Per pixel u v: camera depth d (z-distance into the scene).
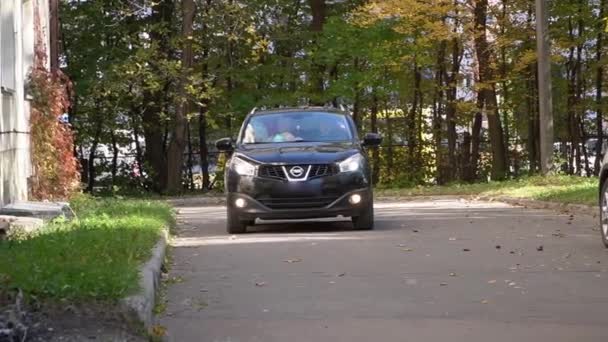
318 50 37.31
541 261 11.70
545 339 7.34
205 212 23.42
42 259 8.61
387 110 43.00
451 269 11.02
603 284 9.87
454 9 33.28
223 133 40.22
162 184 41.62
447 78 38.44
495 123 37.81
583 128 42.72
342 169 15.59
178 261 12.09
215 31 37.00
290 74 39.12
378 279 10.30
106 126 40.09
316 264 11.55
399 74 38.66
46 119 18.47
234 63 38.94
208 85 35.31
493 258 12.02
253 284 10.09
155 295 8.80
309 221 18.53
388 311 8.48
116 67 35.03
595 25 37.41
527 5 34.28
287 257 12.28
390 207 23.88
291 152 15.77
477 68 35.78
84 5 38.06
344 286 9.87
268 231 16.47
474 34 34.19
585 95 40.97
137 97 36.66
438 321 8.04
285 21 39.91
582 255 12.29
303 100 38.62
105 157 42.06
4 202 15.27
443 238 14.58
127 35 36.84
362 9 33.81
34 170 18.17
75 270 7.89
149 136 41.38
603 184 13.41
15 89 16.33
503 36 34.62
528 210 21.81
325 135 17.06
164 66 34.84
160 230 13.20
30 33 18.36
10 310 6.85
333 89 37.34
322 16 39.66
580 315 8.23
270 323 8.02
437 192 29.27
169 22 37.69
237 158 16.02
